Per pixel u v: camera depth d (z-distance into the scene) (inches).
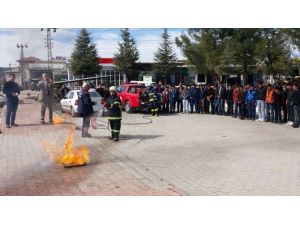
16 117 451.5
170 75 2020.2
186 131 549.0
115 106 446.9
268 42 1114.1
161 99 829.2
